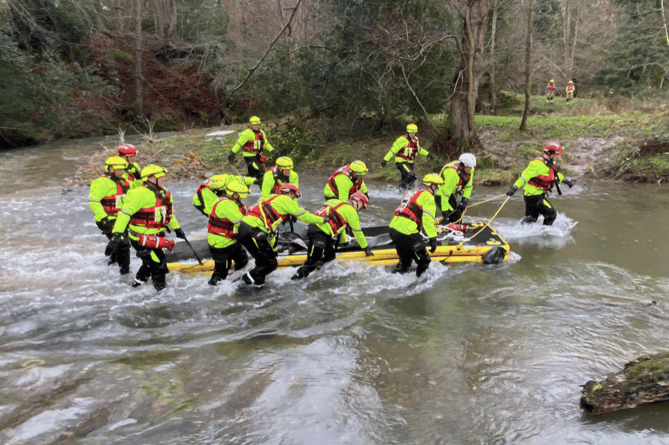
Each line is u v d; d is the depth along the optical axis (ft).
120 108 87.97
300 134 49.62
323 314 17.67
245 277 19.66
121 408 12.14
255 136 34.09
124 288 19.86
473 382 13.28
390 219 30.27
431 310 17.81
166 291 19.49
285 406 12.26
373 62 46.39
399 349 15.14
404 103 51.16
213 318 17.42
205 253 22.27
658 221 28.12
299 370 13.96
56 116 74.64
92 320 17.16
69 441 10.91
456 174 25.14
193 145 56.54
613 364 14.02
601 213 30.07
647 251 23.36
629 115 47.70
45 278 20.86
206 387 13.12
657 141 39.52
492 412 11.97
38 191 38.83
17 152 61.87
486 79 72.54
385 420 11.72
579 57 86.17
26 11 76.69
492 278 20.59
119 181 22.24
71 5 85.35
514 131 46.83
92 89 84.07
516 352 14.78
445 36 41.19
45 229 28.55
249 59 81.71
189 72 101.30
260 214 19.12
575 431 11.21
